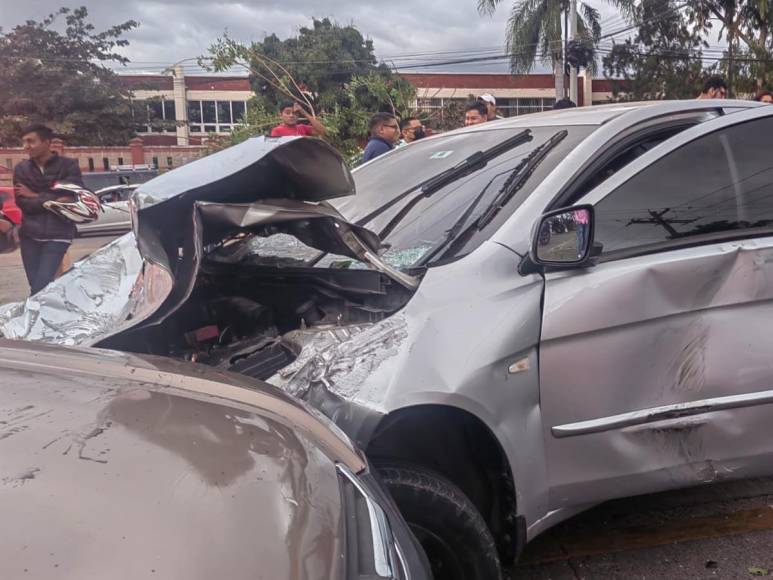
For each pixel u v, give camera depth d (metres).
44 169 6.10
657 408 2.65
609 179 2.75
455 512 2.26
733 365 2.74
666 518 3.32
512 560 2.57
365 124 11.05
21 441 1.51
